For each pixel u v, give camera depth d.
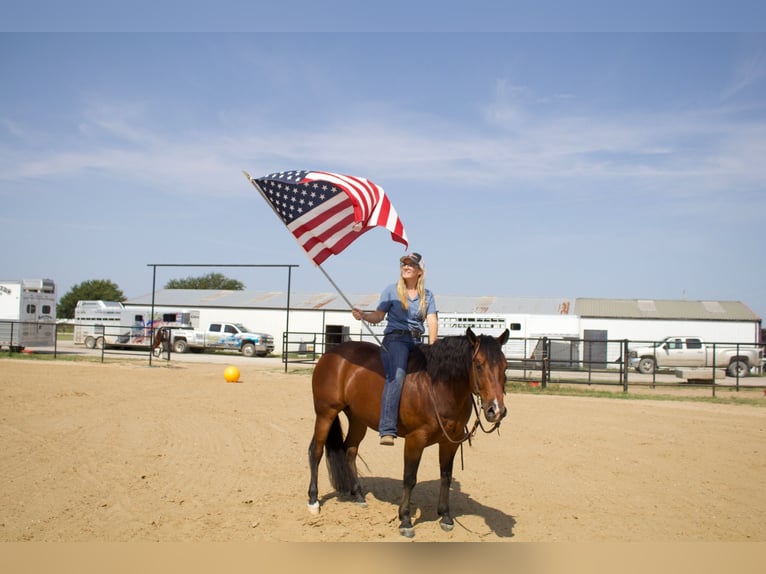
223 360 33.50
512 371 30.92
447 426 6.13
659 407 17.25
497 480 8.65
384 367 6.52
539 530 6.52
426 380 6.22
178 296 50.81
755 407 17.70
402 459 9.99
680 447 11.22
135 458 9.15
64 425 11.60
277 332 45.41
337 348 7.27
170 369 25.81
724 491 8.26
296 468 8.95
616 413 15.79
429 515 6.96
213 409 14.51
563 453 10.56
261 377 23.69
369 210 6.96
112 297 96.50
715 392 22.61
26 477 7.89
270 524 6.47
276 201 7.33
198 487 7.74
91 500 7.04
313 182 7.45
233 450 10.02
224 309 46.72
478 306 42.97
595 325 40.00
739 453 10.77
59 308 95.31
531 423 13.84
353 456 7.43
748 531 6.64
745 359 31.31
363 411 6.74
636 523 6.85
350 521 6.65
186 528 6.26
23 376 20.38
